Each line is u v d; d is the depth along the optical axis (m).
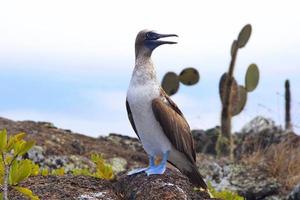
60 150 14.33
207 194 8.46
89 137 16.33
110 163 14.52
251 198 14.05
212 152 17.77
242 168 14.80
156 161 9.59
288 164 14.58
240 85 17.66
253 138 17.02
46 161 13.58
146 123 8.27
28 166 7.08
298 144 15.70
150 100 8.22
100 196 7.68
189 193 8.04
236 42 17.27
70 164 13.75
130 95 8.27
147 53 8.51
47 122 16.53
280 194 13.98
